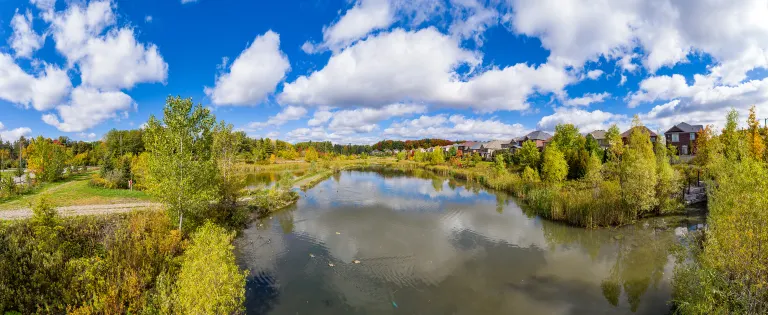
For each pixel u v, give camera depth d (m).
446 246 20.92
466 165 72.31
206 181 19.95
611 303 13.95
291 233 23.75
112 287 11.81
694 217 25.02
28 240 13.69
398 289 15.37
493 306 13.90
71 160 48.56
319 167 75.94
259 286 15.55
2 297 10.91
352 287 15.53
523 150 53.81
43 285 12.12
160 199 18.69
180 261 15.09
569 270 17.16
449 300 14.38
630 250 19.45
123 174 32.53
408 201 35.59
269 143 108.00
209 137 20.22
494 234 23.36
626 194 24.64
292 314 13.27
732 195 11.12
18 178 38.16
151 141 19.00
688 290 12.47
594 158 34.59
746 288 9.37
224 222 23.58
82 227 16.31
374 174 68.38
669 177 25.50
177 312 10.53
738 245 9.39
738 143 24.16
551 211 26.55
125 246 15.08
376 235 23.27
